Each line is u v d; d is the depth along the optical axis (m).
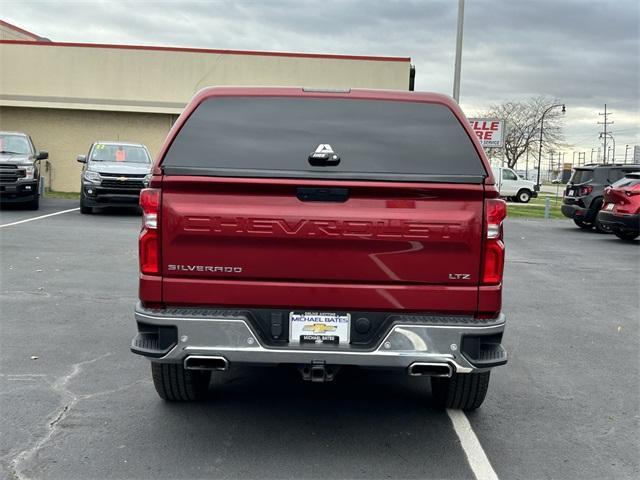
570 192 20.36
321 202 3.81
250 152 3.96
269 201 3.81
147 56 27.52
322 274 3.84
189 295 3.86
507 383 5.56
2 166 17.88
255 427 4.45
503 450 4.19
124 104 27.70
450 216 3.79
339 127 4.02
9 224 15.50
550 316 8.16
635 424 4.69
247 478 3.72
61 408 4.70
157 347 3.90
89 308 7.73
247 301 3.85
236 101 4.09
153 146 28.33
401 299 3.83
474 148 3.98
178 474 3.74
